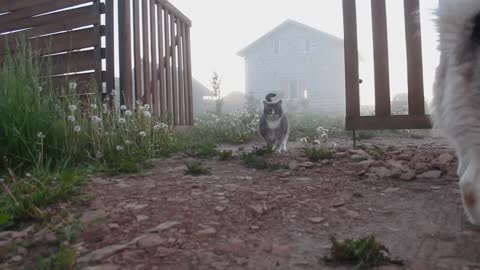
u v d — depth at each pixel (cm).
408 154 461
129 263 194
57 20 618
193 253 205
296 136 860
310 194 312
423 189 327
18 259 204
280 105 652
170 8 750
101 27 595
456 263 193
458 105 224
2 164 384
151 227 239
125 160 414
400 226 247
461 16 222
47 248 216
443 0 231
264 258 203
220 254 205
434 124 270
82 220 249
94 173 376
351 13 514
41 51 619
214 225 243
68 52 609
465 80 222
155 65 687
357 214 270
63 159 402
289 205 285
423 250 210
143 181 347
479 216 240
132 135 495
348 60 520
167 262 195
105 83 601
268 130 632
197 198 293
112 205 278
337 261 198
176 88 783
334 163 430
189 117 850
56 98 469
